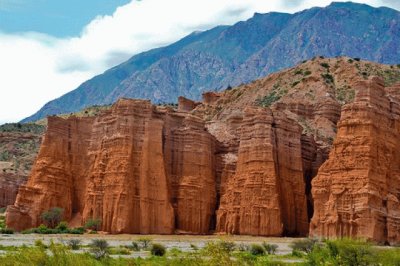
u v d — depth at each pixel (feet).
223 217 446.60
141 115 454.81
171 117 474.90
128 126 449.48
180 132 468.75
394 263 226.79
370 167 381.60
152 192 442.91
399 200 394.73
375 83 404.57
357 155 386.11
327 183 393.91
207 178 463.01
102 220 440.86
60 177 479.41
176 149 467.11
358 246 229.45
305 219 444.55
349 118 396.78
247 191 434.30
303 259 278.26
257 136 443.32
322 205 392.68
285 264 240.73
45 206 467.52
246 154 445.78
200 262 155.63
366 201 371.76
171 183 459.73
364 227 367.86
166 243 359.46
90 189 455.63
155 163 448.24
